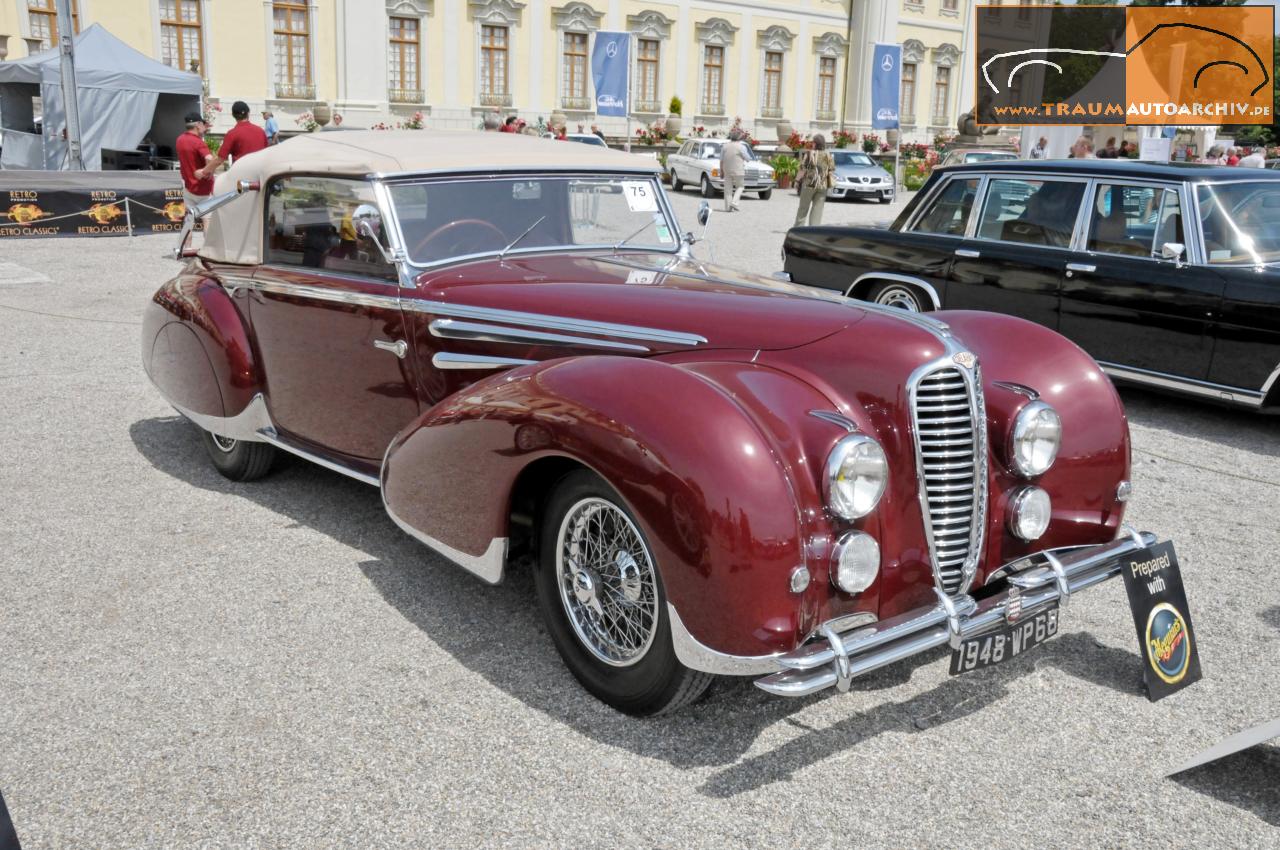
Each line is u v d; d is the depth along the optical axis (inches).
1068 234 270.7
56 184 556.7
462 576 159.9
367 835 102.0
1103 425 133.7
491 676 131.2
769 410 111.3
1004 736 121.3
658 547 107.1
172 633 141.1
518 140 177.9
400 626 143.8
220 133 1109.7
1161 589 130.8
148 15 1058.1
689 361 125.0
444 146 167.2
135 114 754.2
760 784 111.0
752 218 784.3
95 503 187.9
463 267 157.5
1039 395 130.9
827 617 110.2
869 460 106.8
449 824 103.7
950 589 121.3
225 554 166.6
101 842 100.5
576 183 172.9
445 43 1234.0
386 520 181.9
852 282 315.6
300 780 110.3
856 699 128.3
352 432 170.2
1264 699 130.6
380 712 122.9
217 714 122.2
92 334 327.9
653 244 180.5
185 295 193.2
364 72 1175.0
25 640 138.6
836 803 108.3
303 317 171.6
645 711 119.7
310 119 1152.8
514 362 142.0
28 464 208.2
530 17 1285.7
